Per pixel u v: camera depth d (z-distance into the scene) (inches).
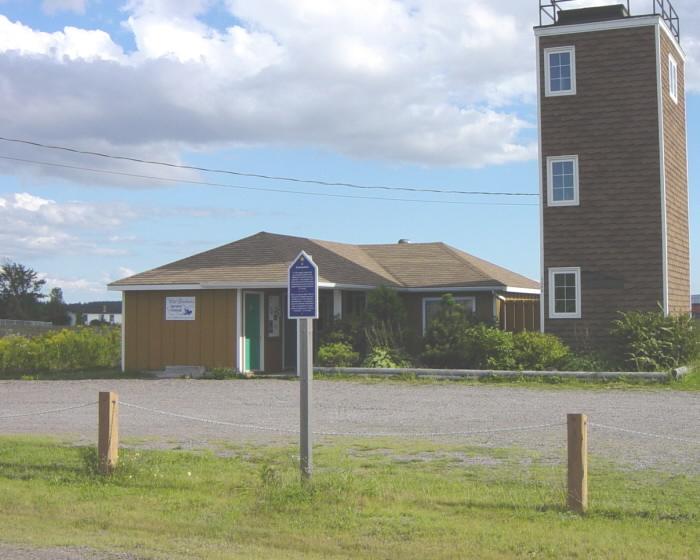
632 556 285.7
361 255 1285.7
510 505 352.8
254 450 496.4
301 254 390.6
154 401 764.0
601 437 529.3
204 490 394.3
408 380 896.3
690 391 781.9
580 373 858.8
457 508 351.9
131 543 315.6
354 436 547.5
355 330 1017.5
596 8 1039.0
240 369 991.6
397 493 375.2
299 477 390.3
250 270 1027.9
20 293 3110.2
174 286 1014.4
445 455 475.2
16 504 374.6
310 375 392.2
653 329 917.8
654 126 987.9
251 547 310.2
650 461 450.3
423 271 1209.4
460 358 954.7
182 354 1019.9
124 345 1049.5
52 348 1136.2
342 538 316.8
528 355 922.1
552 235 1018.1
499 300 1144.2
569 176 1018.7
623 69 1002.7
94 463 428.5
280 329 1080.8
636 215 989.2
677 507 347.6
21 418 655.8
